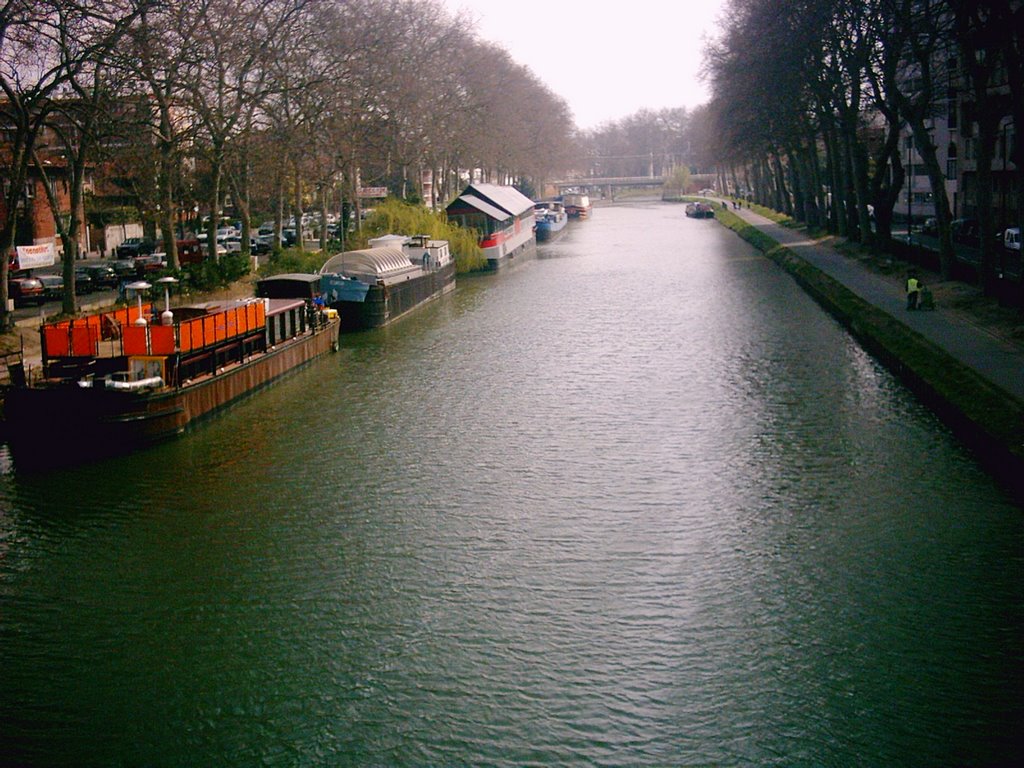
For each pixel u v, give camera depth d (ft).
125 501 98.48
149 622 76.64
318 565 85.30
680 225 511.81
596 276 273.13
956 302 168.35
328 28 224.12
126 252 273.75
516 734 63.31
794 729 62.90
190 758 61.93
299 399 135.85
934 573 80.69
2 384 118.73
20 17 139.33
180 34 170.81
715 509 94.84
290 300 156.97
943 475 100.32
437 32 340.18
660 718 64.44
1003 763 59.26
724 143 398.83
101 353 117.08
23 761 61.67
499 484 102.78
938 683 66.69
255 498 99.45
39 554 87.56
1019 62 143.43
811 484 99.66
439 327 192.13
